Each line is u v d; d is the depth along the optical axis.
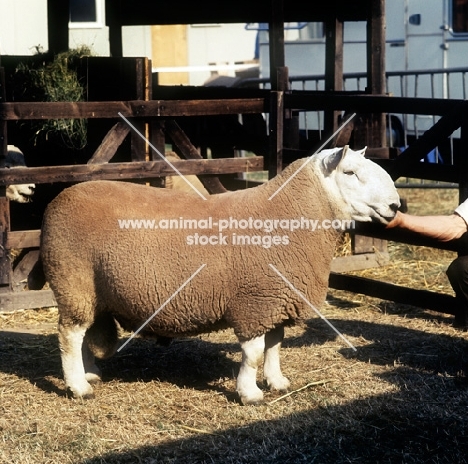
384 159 6.42
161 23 10.10
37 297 6.77
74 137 7.66
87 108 6.64
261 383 5.13
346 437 4.38
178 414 4.67
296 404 4.79
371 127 7.27
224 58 17.53
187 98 8.98
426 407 4.75
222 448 4.25
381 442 4.34
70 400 4.86
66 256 4.69
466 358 5.60
